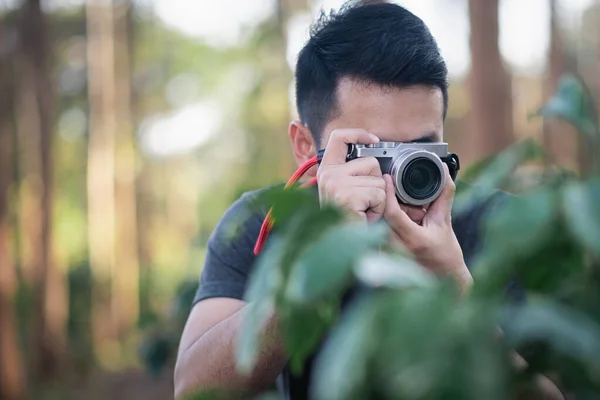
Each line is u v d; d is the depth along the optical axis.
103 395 13.76
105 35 20.36
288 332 0.63
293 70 1.81
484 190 0.64
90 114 20.66
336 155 1.34
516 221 0.52
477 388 0.47
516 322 0.52
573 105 0.67
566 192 0.52
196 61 27.36
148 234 24.31
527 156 0.65
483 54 9.25
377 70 1.50
